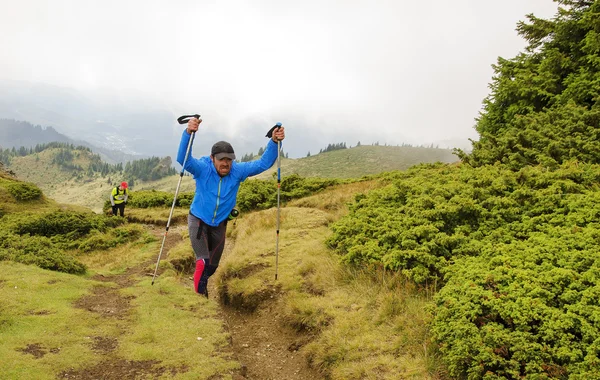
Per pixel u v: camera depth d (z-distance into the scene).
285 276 7.96
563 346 3.99
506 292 4.87
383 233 7.56
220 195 5.62
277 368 5.68
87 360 4.59
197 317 6.30
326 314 6.24
